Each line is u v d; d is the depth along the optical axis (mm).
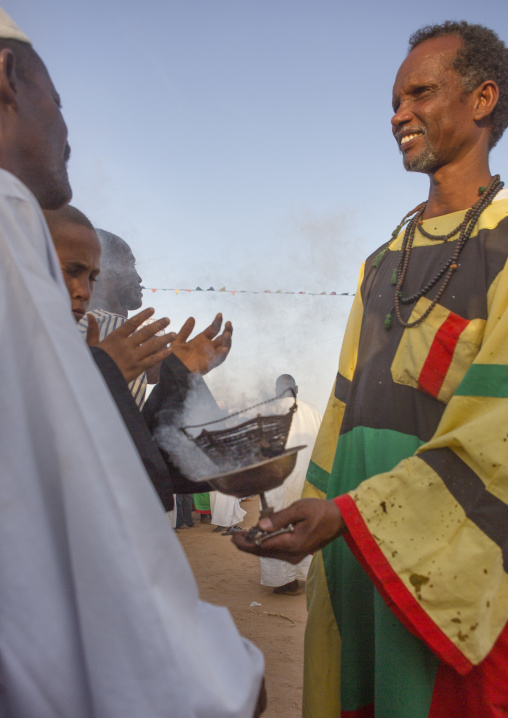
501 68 1625
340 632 1724
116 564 652
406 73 1657
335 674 1712
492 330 1397
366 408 1688
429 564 1234
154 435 1480
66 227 1648
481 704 1321
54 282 753
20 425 681
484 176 1689
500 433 1254
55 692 673
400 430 1594
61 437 667
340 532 1254
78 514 657
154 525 707
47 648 672
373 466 1627
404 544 1243
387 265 1849
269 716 2979
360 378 1771
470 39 1616
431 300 1601
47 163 1018
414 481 1280
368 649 1678
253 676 777
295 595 5246
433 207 1763
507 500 1234
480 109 1636
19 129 960
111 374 1310
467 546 1232
